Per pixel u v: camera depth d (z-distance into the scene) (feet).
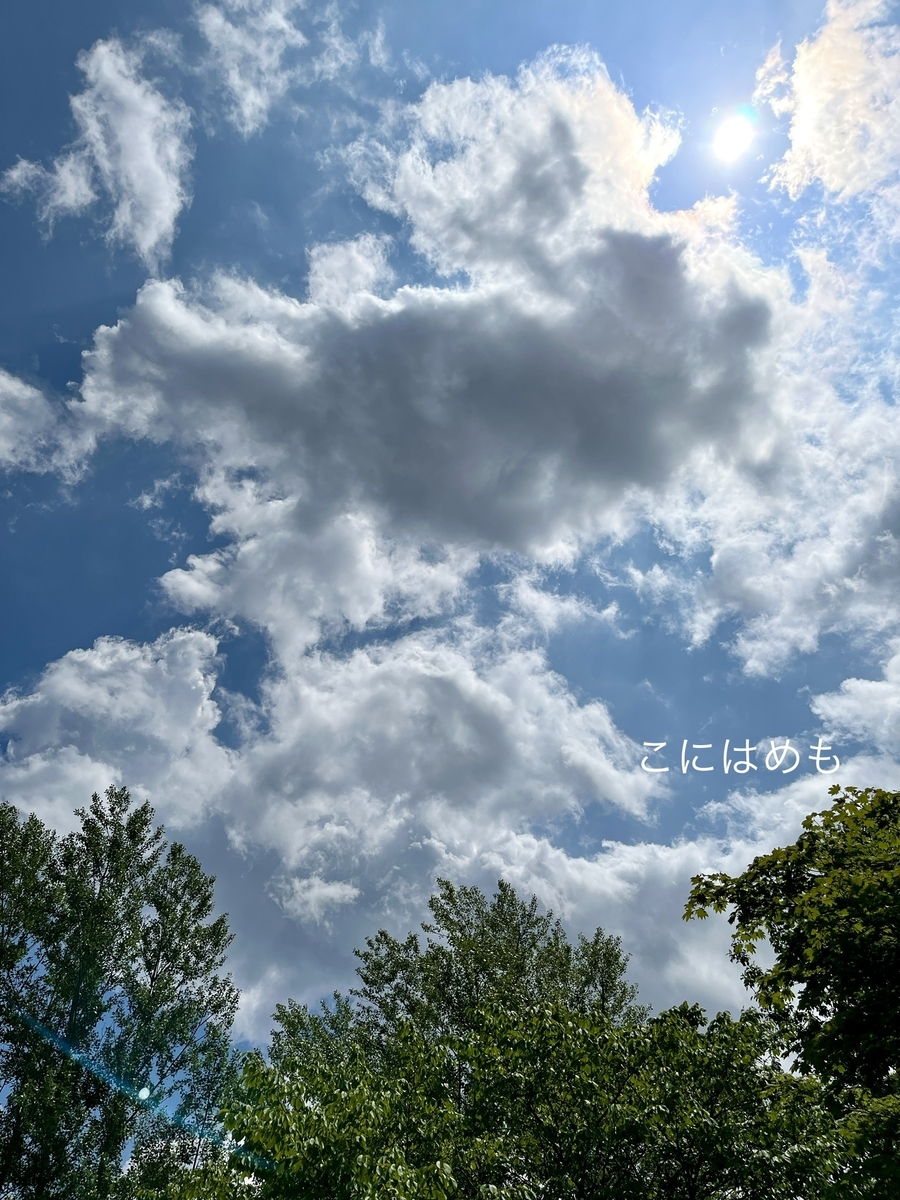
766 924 39.47
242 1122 32.58
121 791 83.76
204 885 81.92
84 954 69.82
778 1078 42.50
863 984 33.68
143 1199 42.29
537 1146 40.55
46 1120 59.52
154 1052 68.80
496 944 73.10
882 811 37.70
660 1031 44.29
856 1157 35.22
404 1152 35.99
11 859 73.31
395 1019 70.44
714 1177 39.19
